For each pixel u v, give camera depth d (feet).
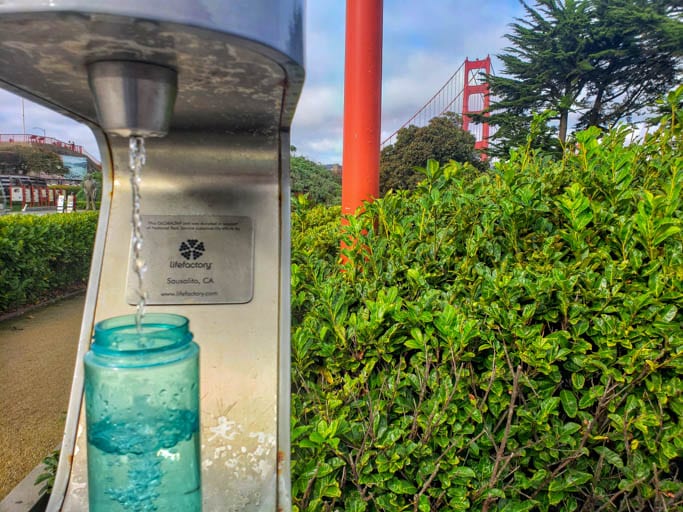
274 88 2.26
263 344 3.14
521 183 5.26
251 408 3.07
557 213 4.84
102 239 3.12
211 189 3.17
